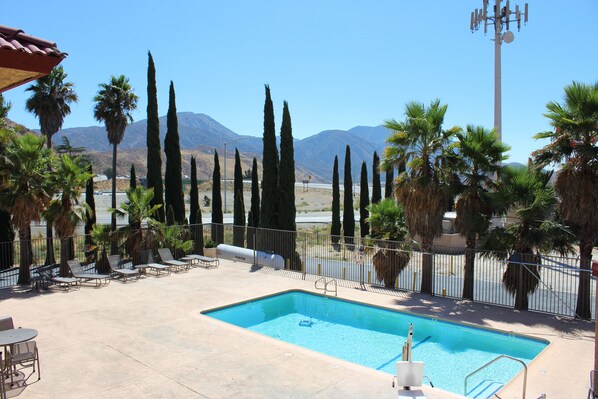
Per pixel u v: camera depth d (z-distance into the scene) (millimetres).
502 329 12336
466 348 11938
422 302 15102
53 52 4254
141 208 20016
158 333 11688
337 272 21297
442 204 15547
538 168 13844
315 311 15406
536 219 13719
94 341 11055
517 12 27531
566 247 13594
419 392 7535
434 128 15688
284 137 24953
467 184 15484
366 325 13977
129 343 10938
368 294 16141
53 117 32062
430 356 11414
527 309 14188
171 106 26828
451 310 14164
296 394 8305
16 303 14430
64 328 12008
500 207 14070
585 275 13109
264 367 9547
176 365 9625
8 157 16219
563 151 12867
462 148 15383
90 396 8172
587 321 12984
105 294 15703
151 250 20422
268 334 13164
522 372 9461
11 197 16203
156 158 26141
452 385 9664
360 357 11453
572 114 12922
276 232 22422
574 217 12852
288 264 20938
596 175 12539
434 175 15766
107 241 19750
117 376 9055
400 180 16297
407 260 17141
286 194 24812
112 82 32562
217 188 33562
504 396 8391
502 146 15141
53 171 17609
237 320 14227
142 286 16984
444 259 26734
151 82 26312
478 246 14891
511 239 14219
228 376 9086
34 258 24938
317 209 81438
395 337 12898
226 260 22500
